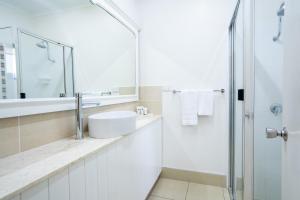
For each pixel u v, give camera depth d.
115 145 1.13
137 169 1.47
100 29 1.56
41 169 0.69
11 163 0.75
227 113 1.96
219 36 1.96
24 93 0.92
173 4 2.10
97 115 1.37
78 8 1.31
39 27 1.01
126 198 1.28
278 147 1.13
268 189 1.16
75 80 1.29
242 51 1.33
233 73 1.77
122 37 1.91
